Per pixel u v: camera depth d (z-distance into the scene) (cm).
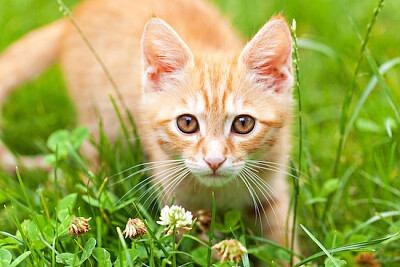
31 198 73
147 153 75
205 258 67
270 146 70
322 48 83
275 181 72
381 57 89
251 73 69
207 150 67
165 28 69
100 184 71
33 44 85
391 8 98
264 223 73
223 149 67
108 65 81
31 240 65
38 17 98
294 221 68
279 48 69
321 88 89
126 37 80
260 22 95
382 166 75
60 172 77
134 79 79
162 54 70
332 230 69
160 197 71
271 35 69
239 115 68
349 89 73
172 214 64
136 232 64
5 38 92
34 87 91
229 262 64
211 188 71
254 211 73
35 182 77
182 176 70
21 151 84
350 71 87
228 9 100
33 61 86
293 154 77
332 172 77
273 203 72
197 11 84
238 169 68
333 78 90
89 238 65
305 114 84
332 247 67
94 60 82
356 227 71
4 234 67
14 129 85
